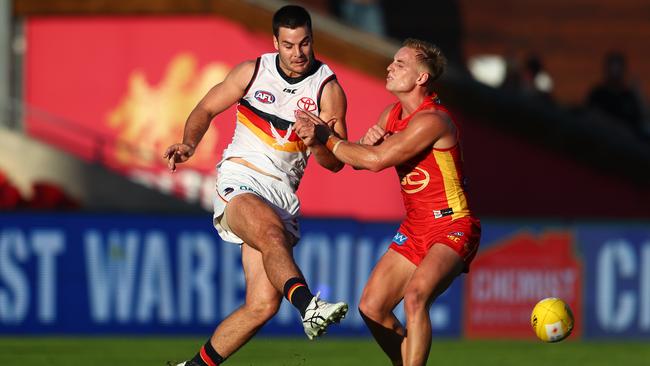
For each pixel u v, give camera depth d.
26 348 31.30
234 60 44.12
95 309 33.47
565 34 51.88
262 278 21.34
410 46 21.70
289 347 32.62
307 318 18.69
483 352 32.59
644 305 35.84
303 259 34.25
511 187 44.16
